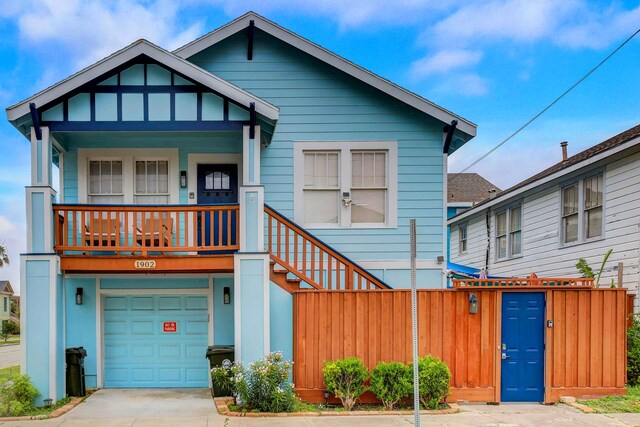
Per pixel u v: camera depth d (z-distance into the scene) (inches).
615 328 328.8
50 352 306.5
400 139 407.8
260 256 317.7
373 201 408.2
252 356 313.1
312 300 324.8
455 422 275.9
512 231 644.1
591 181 480.4
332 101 408.5
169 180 390.6
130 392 352.5
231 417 283.9
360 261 400.5
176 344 377.4
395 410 299.3
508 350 325.4
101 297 373.1
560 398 322.0
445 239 404.5
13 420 278.1
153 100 323.9
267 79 408.5
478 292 327.0
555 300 328.2
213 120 325.1
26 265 308.5
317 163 410.0
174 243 380.8
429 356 316.5
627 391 332.2
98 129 319.9
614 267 434.3
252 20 396.8
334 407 308.8
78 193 380.8
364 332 324.2
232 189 395.5
